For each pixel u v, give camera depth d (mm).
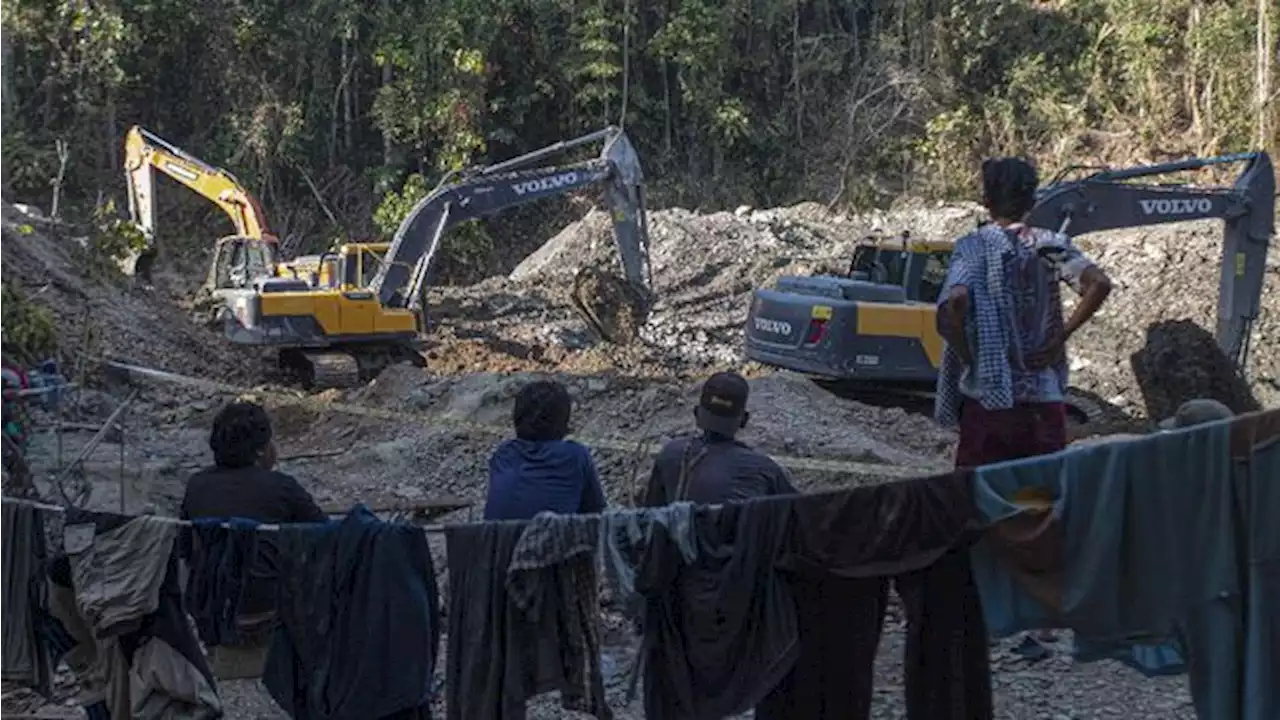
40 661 5773
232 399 16547
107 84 34719
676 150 38375
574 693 4859
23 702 7031
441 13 35938
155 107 36469
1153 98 36125
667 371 21141
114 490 11148
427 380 16781
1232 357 16500
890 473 10406
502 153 37500
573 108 37469
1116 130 36656
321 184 36500
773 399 14758
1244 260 16422
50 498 10055
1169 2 36375
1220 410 5695
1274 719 4004
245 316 19922
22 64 34812
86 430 13570
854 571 4441
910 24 39688
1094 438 14695
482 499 11359
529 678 4871
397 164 35938
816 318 16156
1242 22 34844
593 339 24375
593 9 36844
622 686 6961
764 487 5297
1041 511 4223
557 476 5551
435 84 35625
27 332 14094
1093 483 4188
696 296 26484
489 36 35844
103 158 34969
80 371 15797
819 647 4633
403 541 5023
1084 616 4219
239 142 35812
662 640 4738
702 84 37844
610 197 21797
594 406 14492
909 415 15344
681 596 4668
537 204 36562
